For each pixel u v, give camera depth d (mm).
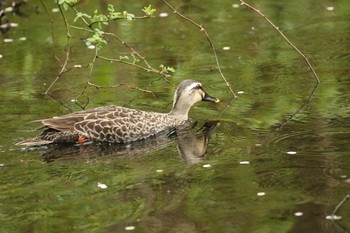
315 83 18703
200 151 15352
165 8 24531
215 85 18922
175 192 13516
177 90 17172
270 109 17312
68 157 15289
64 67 18938
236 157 14898
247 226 12242
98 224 12492
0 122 16766
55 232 12297
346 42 21438
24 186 13922
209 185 13727
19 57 21172
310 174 13922
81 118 16203
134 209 12938
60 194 13578
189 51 21297
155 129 16625
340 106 17219
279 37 22094
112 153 15539
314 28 22641
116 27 23234
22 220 12711
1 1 24781
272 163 14492
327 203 12828
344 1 24609
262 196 13188
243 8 24422
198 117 17297
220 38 22188
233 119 16938
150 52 21281
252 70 19797
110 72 19875
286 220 12352
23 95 18406
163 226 12344
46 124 15945
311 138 15570
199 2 24984
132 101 18125
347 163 14281
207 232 12117
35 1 24875
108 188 13766
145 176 14242
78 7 24234
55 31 22938
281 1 24781
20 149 15547
